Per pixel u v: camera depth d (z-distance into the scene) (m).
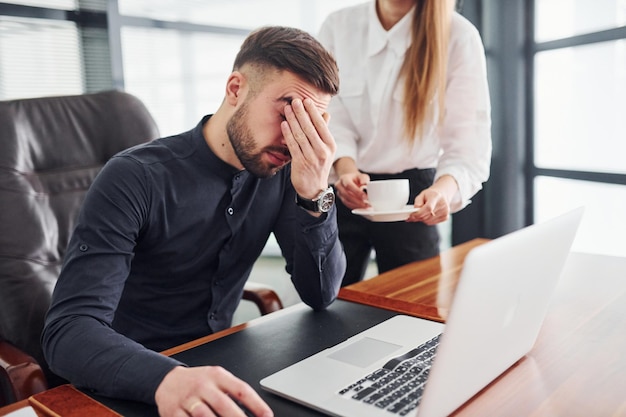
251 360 0.87
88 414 0.72
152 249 1.08
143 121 1.49
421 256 1.77
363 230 1.80
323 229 1.07
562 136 2.80
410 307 1.11
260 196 1.19
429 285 1.27
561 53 2.72
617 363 0.82
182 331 1.15
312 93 0.98
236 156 1.05
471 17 2.94
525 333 0.80
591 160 2.69
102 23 2.81
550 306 1.09
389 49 1.67
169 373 0.72
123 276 0.96
